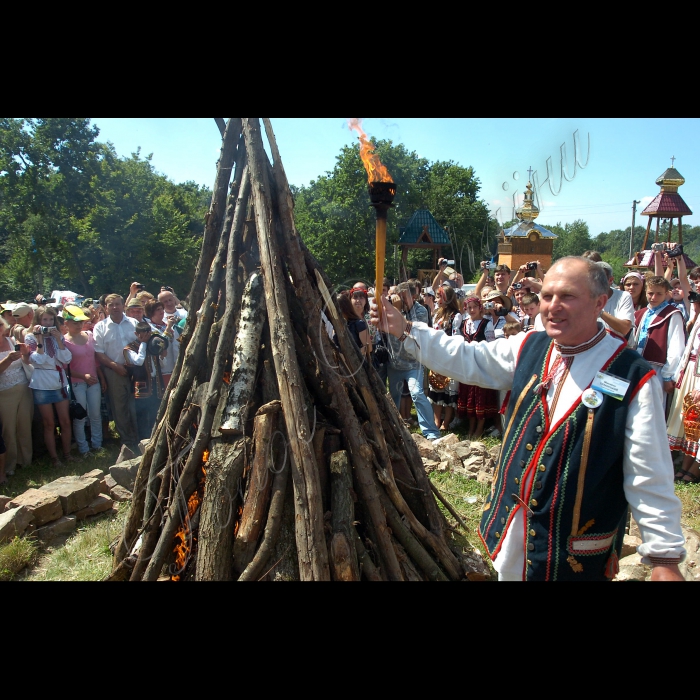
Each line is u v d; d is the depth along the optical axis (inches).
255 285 123.9
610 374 80.7
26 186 1182.3
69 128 1179.9
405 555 118.8
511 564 88.1
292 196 125.8
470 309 259.6
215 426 116.0
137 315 281.0
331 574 104.3
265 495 109.0
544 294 83.3
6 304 293.6
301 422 105.4
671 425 219.6
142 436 278.1
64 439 260.4
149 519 126.0
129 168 1322.6
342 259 803.4
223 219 138.0
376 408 124.3
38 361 249.6
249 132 121.9
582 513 81.1
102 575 151.4
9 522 169.5
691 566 143.7
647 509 75.6
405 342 97.7
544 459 83.0
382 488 120.3
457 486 204.8
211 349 130.5
